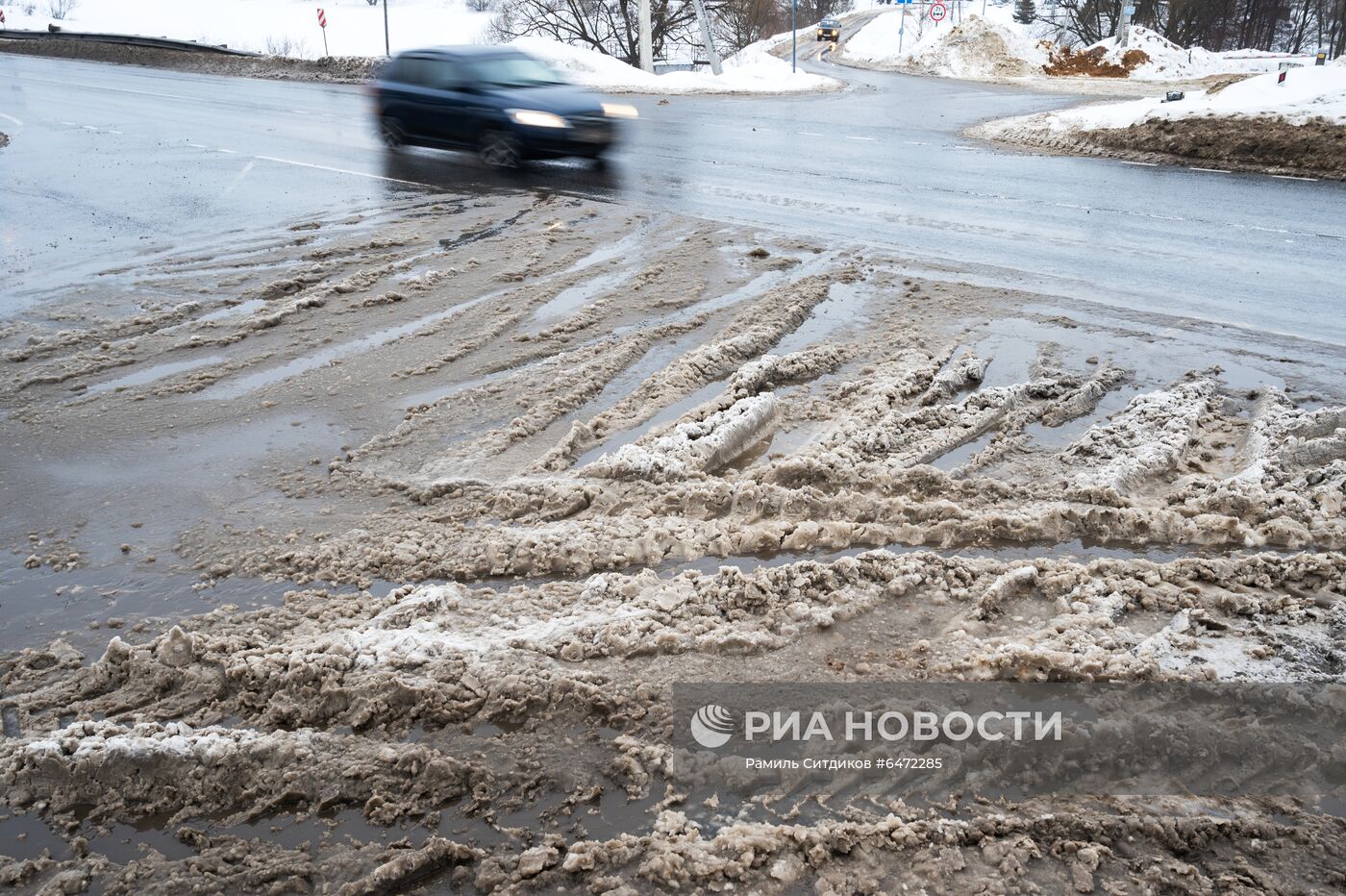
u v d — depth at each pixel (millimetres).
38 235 10102
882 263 9117
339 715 3434
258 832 2990
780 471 5191
